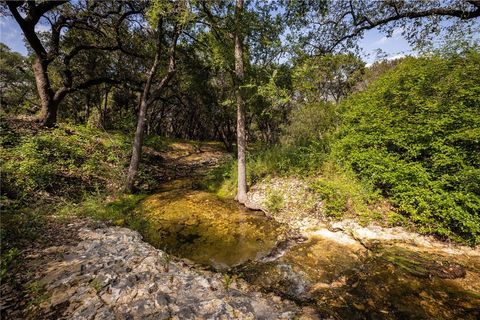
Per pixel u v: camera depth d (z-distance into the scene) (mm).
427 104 7098
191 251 5500
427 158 6617
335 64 12961
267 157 10055
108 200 8562
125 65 20359
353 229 6207
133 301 3502
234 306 3555
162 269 4461
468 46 7676
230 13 8000
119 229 6336
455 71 7180
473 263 4770
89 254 4797
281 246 5699
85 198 8047
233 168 10609
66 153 10188
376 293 4027
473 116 6188
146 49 15352
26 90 30484
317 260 5055
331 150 8969
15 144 9211
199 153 24203
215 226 6852
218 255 5336
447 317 3508
